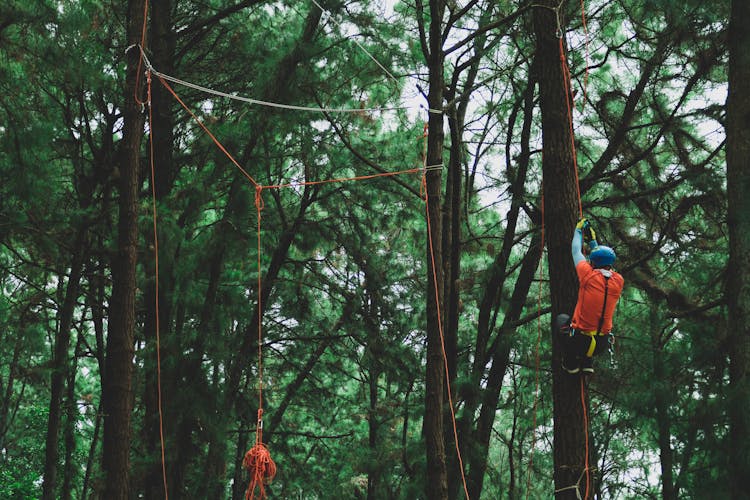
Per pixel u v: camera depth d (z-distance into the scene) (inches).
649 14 535.8
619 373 603.5
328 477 881.5
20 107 547.5
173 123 674.2
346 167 706.8
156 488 611.8
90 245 703.1
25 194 545.0
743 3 471.5
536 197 650.8
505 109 701.9
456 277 607.2
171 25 682.2
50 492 666.2
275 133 653.9
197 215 634.2
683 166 583.8
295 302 776.9
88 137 663.1
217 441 629.0
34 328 714.2
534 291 795.4
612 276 305.0
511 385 853.2
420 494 602.9
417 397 796.0
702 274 560.7
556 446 339.9
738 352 446.9
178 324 676.7
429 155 499.5
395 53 641.0
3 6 509.0
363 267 765.9
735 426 425.7
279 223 729.0
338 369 838.5
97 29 636.1
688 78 576.4
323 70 658.8
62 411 725.9
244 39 663.8
